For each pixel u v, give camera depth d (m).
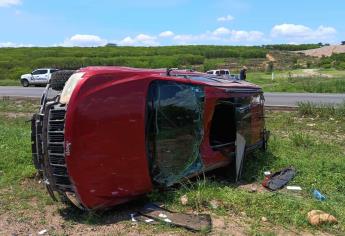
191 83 6.96
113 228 5.76
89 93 5.78
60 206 6.57
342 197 7.06
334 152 10.16
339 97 24.59
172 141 6.69
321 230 5.72
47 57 87.31
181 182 6.87
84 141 5.74
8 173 8.12
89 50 111.44
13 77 59.03
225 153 7.62
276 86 33.81
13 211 6.40
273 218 6.00
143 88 6.24
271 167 8.62
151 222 5.89
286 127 13.89
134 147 6.14
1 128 12.70
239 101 7.91
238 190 7.15
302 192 7.32
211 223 5.79
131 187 6.22
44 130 5.92
